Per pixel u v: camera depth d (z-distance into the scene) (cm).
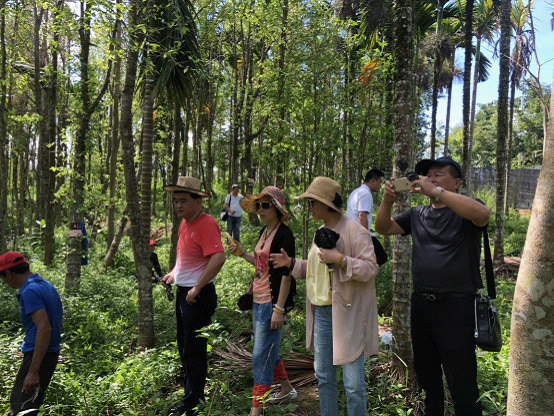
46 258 1207
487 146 4334
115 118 1225
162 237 1898
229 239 415
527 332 184
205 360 407
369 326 317
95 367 492
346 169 909
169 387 468
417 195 1619
